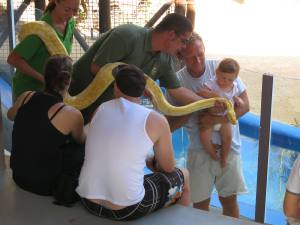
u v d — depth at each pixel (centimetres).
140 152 266
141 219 288
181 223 286
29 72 355
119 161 265
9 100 523
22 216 293
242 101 384
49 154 303
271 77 364
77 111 302
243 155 446
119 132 266
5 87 539
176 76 376
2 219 289
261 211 401
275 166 431
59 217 291
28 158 309
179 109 365
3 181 343
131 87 273
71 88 366
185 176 311
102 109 278
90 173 274
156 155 285
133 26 335
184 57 376
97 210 286
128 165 265
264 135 380
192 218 292
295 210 242
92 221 286
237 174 391
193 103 370
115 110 273
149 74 357
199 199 397
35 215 294
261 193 397
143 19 741
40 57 362
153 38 332
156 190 285
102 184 272
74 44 562
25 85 370
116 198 269
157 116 272
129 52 331
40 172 309
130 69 279
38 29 356
